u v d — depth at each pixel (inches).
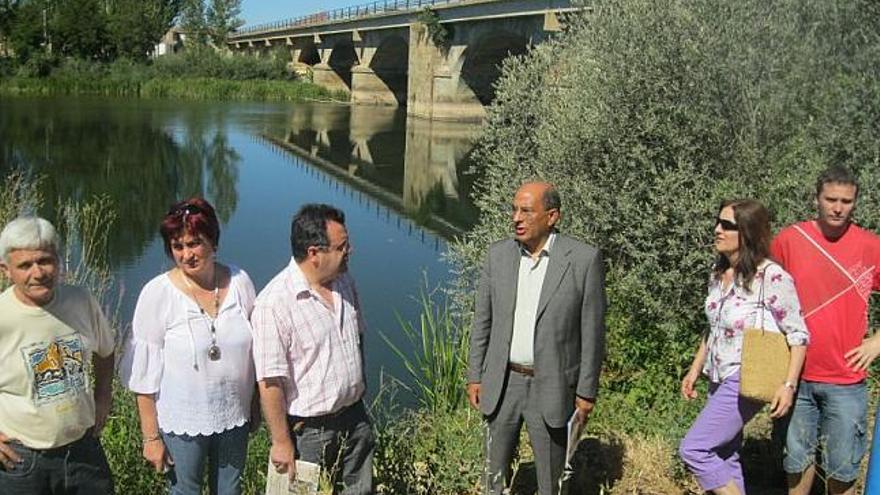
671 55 277.0
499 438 157.9
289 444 136.6
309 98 2541.8
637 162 275.9
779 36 277.6
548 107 316.5
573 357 153.2
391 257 545.3
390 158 1173.1
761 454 193.9
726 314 148.9
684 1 286.8
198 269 131.3
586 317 151.3
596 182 284.4
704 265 252.2
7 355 121.2
